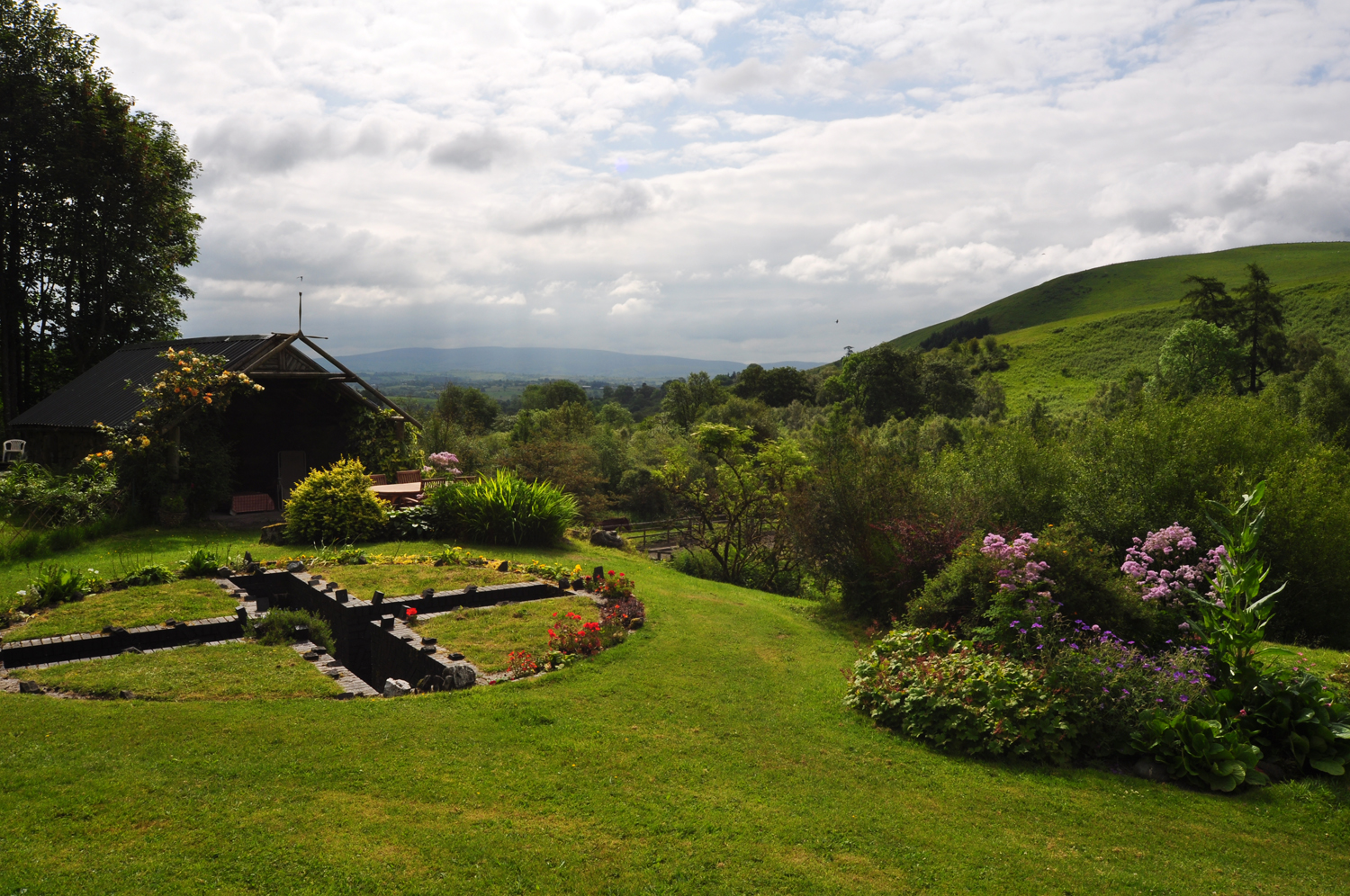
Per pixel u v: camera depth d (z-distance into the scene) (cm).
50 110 2597
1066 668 696
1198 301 7169
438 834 472
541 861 451
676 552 2275
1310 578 1252
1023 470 1535
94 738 579
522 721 668
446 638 922
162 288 3170
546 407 8650
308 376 1991
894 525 1234
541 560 1439
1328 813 554
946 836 509
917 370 6988
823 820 524
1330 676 816
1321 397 3412
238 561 1240
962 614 994
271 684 722
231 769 540
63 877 404
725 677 843
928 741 686
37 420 2072
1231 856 496
